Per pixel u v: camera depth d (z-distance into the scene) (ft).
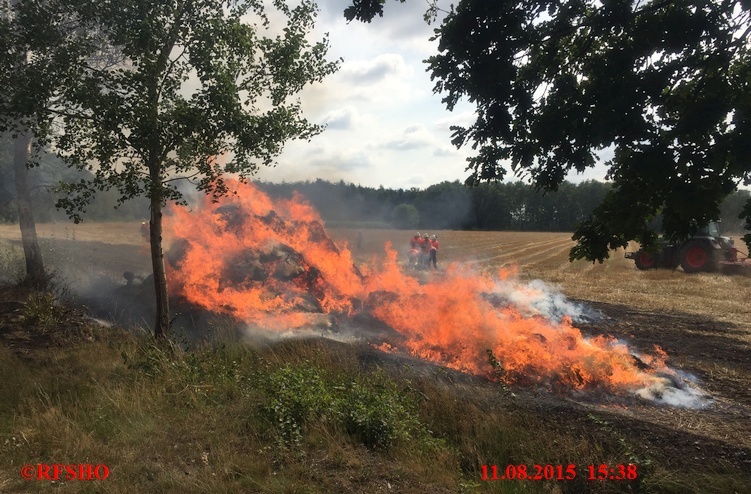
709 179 15.29
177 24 21.79
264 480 13.37
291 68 25.12
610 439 16.10
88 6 20.89
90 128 21.27
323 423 16.56
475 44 18.01
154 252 23.25
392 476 14.12
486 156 20.92
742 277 63.72
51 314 26.78
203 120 21.16
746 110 15.85
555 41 18.99
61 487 12.51
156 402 17.65
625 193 16.75
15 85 20.48
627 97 15.42
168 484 12.84
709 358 27.96
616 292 54.03
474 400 19.26
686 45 16.01
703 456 15.14
